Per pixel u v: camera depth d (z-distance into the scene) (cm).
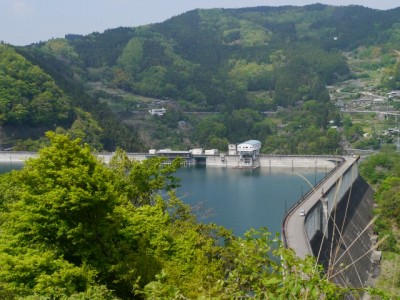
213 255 5178
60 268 4016
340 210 14325
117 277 4356
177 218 6812
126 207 5316
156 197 6538
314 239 10850
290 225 10500
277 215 17425
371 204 18838
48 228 4362
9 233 4578
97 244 4425
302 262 1786
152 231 4872
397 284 5350
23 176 4431
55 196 4206
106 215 4450
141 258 4316
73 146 4544
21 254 4175
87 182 4294
